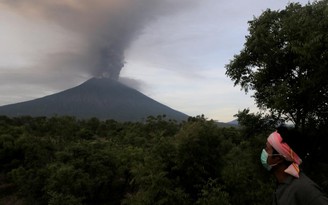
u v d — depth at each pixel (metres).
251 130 14.59
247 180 14.48
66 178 32.19
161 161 17.02
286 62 12.78
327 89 11.87
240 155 16.88
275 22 13.95
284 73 13.19
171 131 61.22
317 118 12.57
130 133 59.66
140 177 17.20
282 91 11.83
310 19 11.91
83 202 34.22
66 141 60.28
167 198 15.51
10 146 49.44
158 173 16.31
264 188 12.98
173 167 16.62
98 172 35.47
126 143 54.53
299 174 2.45
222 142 17.34
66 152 37.22
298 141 2.52
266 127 14.23
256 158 13.93
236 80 14.95
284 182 2.51
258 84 13.79
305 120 12.72
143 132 60.16
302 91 11.49
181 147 16.55
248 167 14.64
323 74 10.92
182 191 15.62
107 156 36.88
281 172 2.58
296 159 2.50
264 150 2.70
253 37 13.77
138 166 17.67
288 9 13.78
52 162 40.38
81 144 38.19
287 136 2.54
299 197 2.34
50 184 33.03
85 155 36.28
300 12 12.66
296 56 12.31
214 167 16.55
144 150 39.38
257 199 13.19
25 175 38.56
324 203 2.22
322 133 12.39
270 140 2.61
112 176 36.41
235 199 14.27
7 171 49.28
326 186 11.78
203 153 16.38
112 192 36.59
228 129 21.56
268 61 12.91
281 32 12.55
